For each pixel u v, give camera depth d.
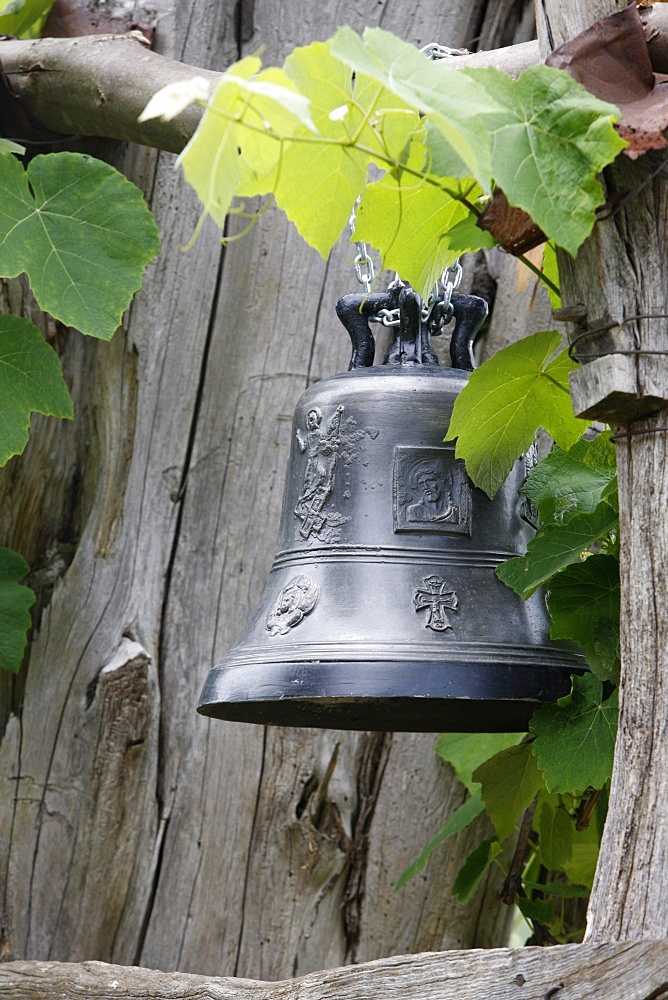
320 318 3.71
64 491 3.72
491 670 2.29
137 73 3.10
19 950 3.58
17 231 2.62
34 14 3.57
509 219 2.09
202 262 3.70
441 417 2.54
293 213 2.23
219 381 3.70
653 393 1.94
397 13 3.78
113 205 2.65
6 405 2.89
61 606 3.66
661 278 1.97
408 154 2.22
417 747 3.68
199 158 1.81
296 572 2.53
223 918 3.60
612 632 2.34
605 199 1.97
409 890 3.66
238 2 3.74
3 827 3.61
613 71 2.01
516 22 3.85
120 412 3.70
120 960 3.59
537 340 2.32
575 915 3.83
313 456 2.59
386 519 2.49
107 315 2.65
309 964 3.61
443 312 2.70
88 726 3.60
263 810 3.62
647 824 1.89
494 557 2.51
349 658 2.28
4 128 3.41
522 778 2.81
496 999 1.94
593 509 2.53
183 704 3.64
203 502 3.68
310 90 2.05
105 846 3.58
